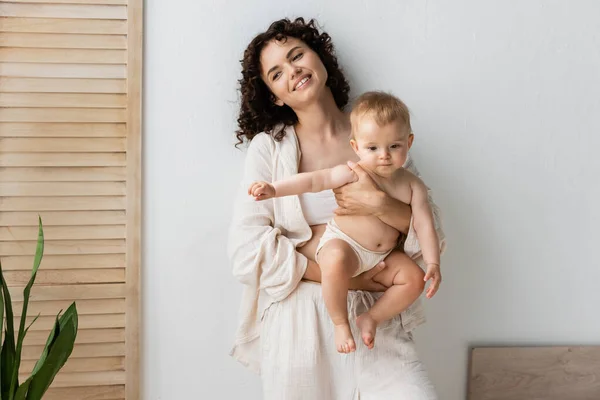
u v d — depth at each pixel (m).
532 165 2.19
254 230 1.84
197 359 2.14
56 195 2.03
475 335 2.23
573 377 2.25
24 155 2.01
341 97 2.03
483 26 2.12
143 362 2.12
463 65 2.13
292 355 1.79
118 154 2.04
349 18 2.08
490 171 2.18
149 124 2.05
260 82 1.96
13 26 1.97
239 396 2.16
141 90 2.03
